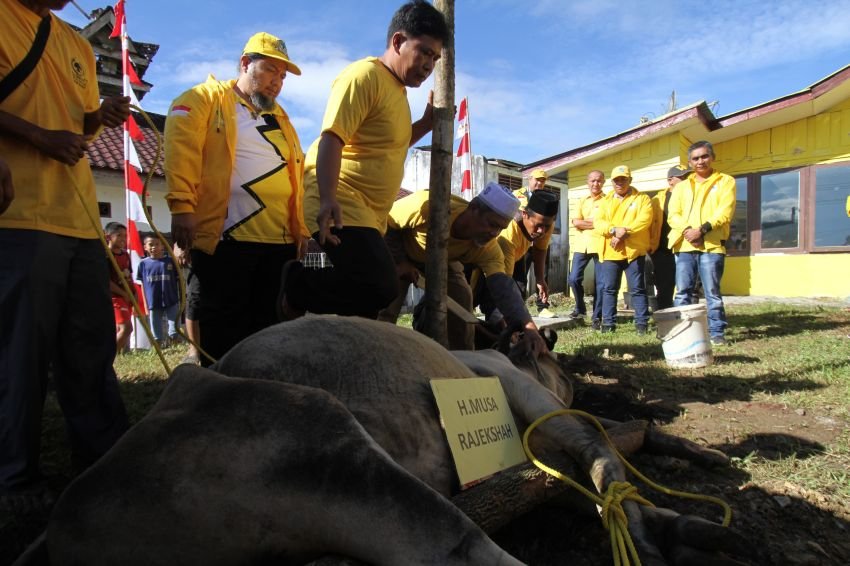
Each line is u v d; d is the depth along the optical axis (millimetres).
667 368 5555
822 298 11961
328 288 3076
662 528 2186
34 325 2529
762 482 2973
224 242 3494
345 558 1496
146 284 8031
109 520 1486
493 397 2400
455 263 4281
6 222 2479
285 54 3707
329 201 2750
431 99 3746
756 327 8141
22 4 2600
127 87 7586
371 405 1921
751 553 1980
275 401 1641
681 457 3160
